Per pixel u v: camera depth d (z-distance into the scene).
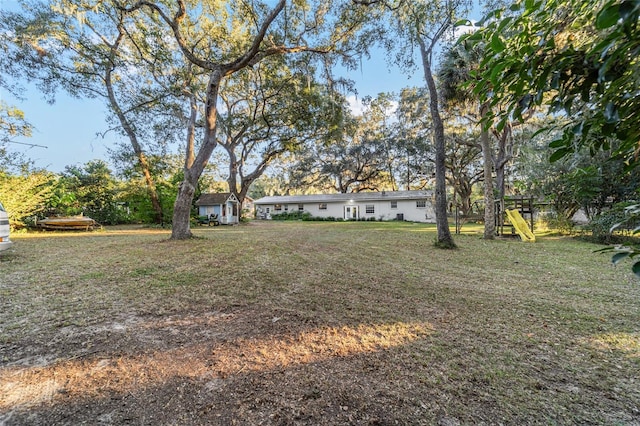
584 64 1.02
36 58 10.94
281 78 13.66
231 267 5.11
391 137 25.67
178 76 10.32
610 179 8.12
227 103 17.56
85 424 1.47
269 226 17.56
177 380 1.86
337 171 28.91
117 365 2.03
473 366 2.02
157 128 13.60
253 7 8.68
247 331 2.59
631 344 2.34
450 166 21.88
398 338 2.46
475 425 1.47
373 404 1.63
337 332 2.57
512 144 14.52
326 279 4.39
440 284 4.17
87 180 16.64
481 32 1.22
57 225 12.14
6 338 2.40
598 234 8.68
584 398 1.68
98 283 4.04
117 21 10.16
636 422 1.48
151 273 4.62
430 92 7.84
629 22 0.76
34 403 1.62
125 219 17.14
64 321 2.76
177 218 8.77
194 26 10.29
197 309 3.12
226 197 20.28
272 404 1.64
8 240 4.98
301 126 16.23
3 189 10.69
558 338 2.46
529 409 1.58
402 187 30.89
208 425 1.47
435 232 12.78
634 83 0.95
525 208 12.54
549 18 1.12
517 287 4.03
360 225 18.64
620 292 3.79
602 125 1.06
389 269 5.13
